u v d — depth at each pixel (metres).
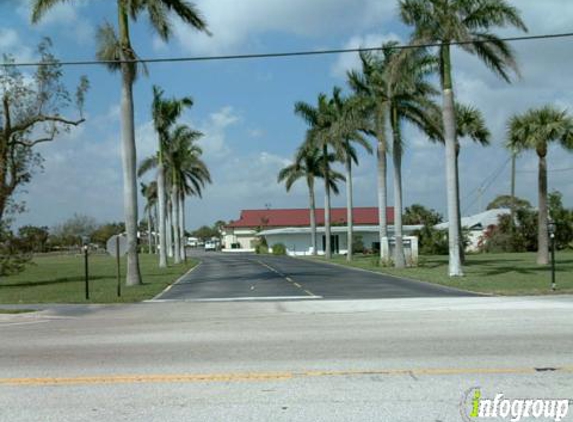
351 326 12.80
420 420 6.28
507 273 28.39
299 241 83.50
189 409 6.78
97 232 122.06
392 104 35.44
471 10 27.23
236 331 12.46
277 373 8.36
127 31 26.08
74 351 10.49
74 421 6.44
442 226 75.06
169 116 46.41
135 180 26.59
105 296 21.75
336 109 48.12
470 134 37.22
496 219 71.38
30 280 32.41
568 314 14.24
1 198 30.34
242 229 107.88
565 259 40.97
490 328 11.98
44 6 24.36
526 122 36.03
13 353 10.44
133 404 7.03
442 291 21.42
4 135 30.02
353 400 6.99
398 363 8.80
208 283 28.08
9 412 6.80
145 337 11.91
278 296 20.98
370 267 37.72
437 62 29.48
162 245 46.22
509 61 27.53
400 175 36.22
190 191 60.12
